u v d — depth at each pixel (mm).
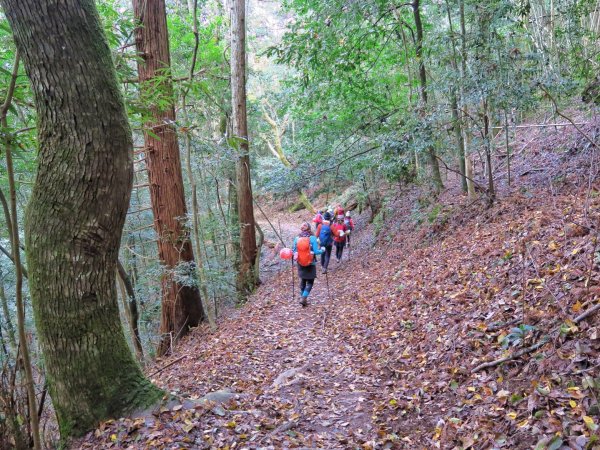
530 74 7133
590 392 3033
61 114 2975
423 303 6449
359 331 6871
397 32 12156
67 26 2861
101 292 3461
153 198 9961
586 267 4352
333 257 15586
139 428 3406
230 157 10453
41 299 3312
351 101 13797
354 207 22141
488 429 3211
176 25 14578
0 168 4121
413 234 11461
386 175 13383
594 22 11570
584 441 2668
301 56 11125
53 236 3184
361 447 3578
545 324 4016
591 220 5230
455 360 4516
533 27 12672
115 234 3387
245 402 4402
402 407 4168
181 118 10359
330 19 10805
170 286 10344
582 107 8688
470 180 9547
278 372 5906
